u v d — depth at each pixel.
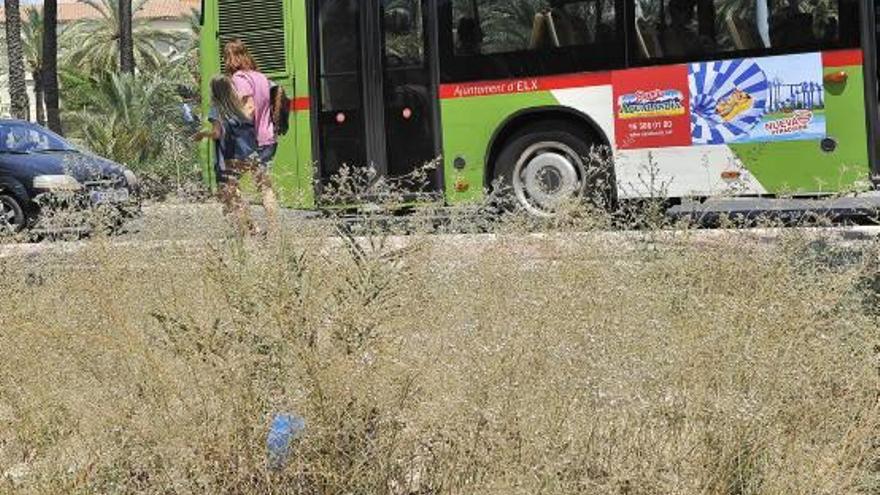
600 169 7.30
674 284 4.01
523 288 3.72
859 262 4.06
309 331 3.34
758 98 13.16
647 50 13.66
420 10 14.68
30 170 16.48
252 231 3.80
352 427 3.26
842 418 3.66
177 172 5.10
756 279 3.99
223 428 3.28
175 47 73.06
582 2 13.98
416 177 4.92
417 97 14.73
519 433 3.34
